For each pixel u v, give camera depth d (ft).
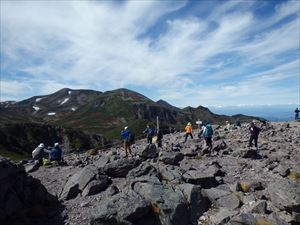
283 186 58.65
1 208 53.72
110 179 77.77
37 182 66.90
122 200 55.57
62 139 515.91
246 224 51.34
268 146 119.44
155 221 55.21
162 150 114.73
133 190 60.18
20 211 56.75
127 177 74.59
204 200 62.34
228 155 107.55
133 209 53.52
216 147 114.21
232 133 163.84
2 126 488.85
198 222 57.52
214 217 57.26
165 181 71.56
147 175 72.90
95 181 72.49
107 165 81.76
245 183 69.36
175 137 175.73
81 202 66.64
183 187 63.16
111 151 145.89
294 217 53.57
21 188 60.70
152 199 57.41
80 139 518.37
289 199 55.01
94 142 526.16
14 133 485.97
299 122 201.67
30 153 456.86
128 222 52.16
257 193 65.98
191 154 106.01
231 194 63.98
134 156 113.50
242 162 94.53
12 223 54.70
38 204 63.10
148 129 136.67
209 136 113.50
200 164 94.68
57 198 68.85
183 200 58.75
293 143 124.36
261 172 84.74
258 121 206.39
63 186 79.25
